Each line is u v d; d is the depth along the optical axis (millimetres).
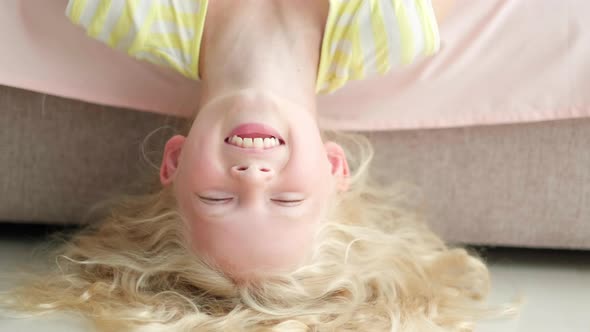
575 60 929
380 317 882
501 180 984
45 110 960
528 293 962
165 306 877
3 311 869
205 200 836
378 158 987
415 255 965
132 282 906
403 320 878
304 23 914
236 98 861
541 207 990
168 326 852
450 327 884
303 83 898
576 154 969
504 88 944
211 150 836
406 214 993
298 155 834
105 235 964
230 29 910
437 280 957
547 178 979
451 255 973
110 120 970
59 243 1011
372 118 960
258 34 906
